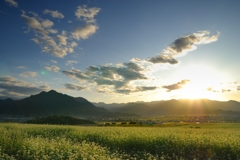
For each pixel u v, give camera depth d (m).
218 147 15.82
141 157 13.85
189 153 15.66
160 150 15.59
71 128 27.28
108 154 13.14
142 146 16.48
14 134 17.02
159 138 17.80
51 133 22.50
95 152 12.52
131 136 18.12
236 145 15.64
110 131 23.80
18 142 14.19
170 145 16.22
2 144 13.72
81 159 11.27
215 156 14.73
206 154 15.38
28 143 13.91
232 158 14.71
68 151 11.98
